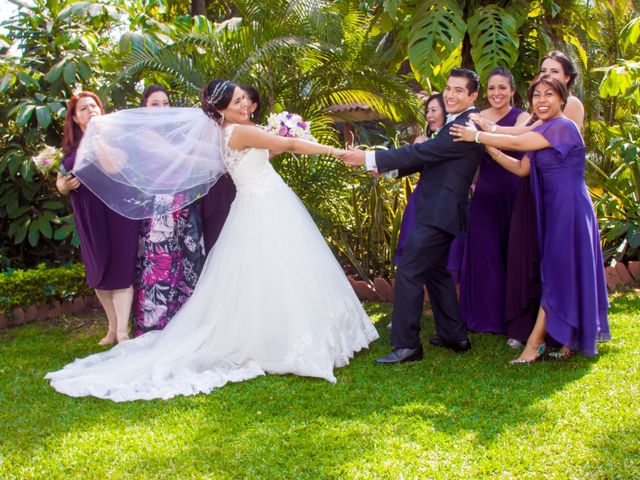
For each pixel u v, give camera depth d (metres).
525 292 3.99
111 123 4.01
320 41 5.32
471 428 2.94
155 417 3.19
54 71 5.89
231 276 3.92
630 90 5.88
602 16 6.84
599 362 3.75
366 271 6.15
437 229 3.85
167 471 2.64
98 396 3.47
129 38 5.50
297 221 4.02
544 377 3.57
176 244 4.29
